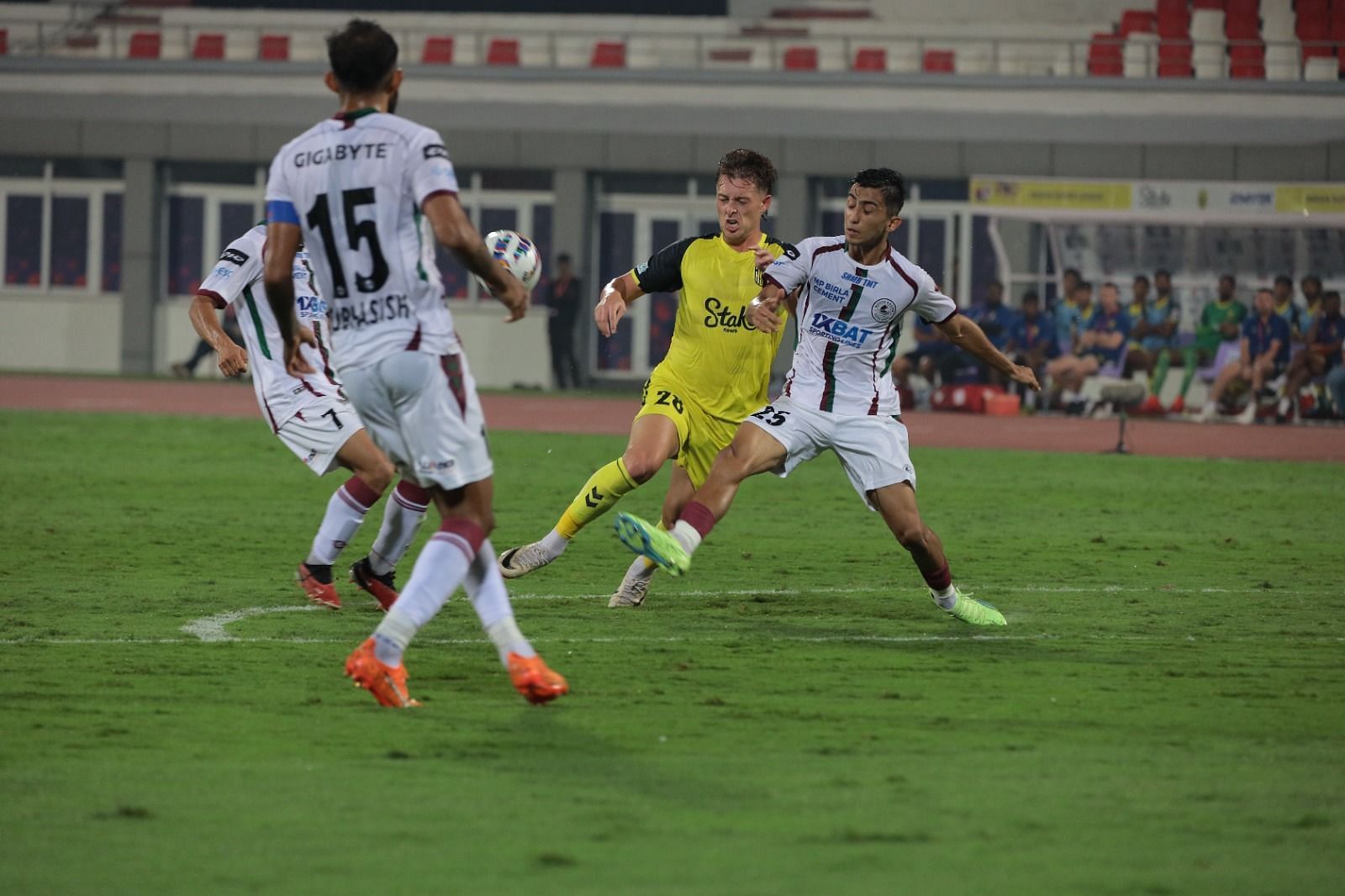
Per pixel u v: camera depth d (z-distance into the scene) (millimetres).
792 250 27578
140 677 22547
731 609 29750
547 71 109312
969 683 23062
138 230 111688
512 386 111188
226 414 78562
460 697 21547
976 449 70688
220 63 110750
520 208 112375
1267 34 112875
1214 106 102812
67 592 30297
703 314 28969
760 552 38031
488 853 14773
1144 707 21531
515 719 20250
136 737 19062
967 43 118000
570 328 107062
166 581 31844
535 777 17422
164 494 47312
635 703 21312
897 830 15602
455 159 110625
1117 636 27297
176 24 121250
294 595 30359
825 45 119000
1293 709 21516
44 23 117062
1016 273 93875
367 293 19922
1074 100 104375
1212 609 30422
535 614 28703
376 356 19938
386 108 20516
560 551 29672
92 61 111438
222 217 113625
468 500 20469
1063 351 91062
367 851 14805
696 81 108062
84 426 69500
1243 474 61312
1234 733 20000
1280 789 17297
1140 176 103812
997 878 14203
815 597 31359
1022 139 104938
